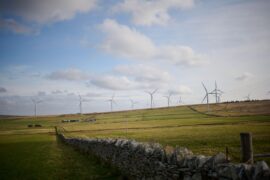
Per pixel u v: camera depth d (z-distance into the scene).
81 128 92.19
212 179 7.55
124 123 113.50
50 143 45.88
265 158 14.81
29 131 101.31
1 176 17.81
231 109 155.00
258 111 127.62
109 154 18.38
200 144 27.78
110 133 60.50
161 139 37.25
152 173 11.36
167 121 106.94
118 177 14.88
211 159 7.78
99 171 17.03
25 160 25.28
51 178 16.17
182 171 8.97
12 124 185.75
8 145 45.62
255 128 46.88
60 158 25.06
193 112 164.88
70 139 38.56
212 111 153.50
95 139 23.83
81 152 28.36
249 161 7.93
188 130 53.97
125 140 16.14
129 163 14.30
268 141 25.81
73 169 18.50
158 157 10.91
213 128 54.66
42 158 26.00
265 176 5.89
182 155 9.37
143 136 45.06
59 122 178.25
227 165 7.05
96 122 146.88
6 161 25.33
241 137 8.20
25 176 17.39
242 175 6.44
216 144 26.62
